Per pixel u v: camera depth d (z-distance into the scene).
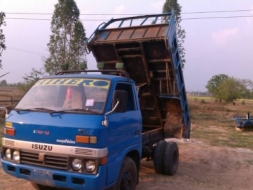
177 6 29.83
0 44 20.66
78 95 5.62
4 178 7.20
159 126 9.65
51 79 6.22
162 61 8.40
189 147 13.65
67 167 4.93
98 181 4.86
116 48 8.66
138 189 7.07
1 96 33.88
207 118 34.91
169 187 7.47
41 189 6.30
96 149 4.88
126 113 5.93
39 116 5.30
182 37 29.73
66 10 28.44
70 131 4.95
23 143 5.25
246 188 8.27
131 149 6.00
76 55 28.48
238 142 18.36
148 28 8.52
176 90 8.66
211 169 10.20
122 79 6.14
